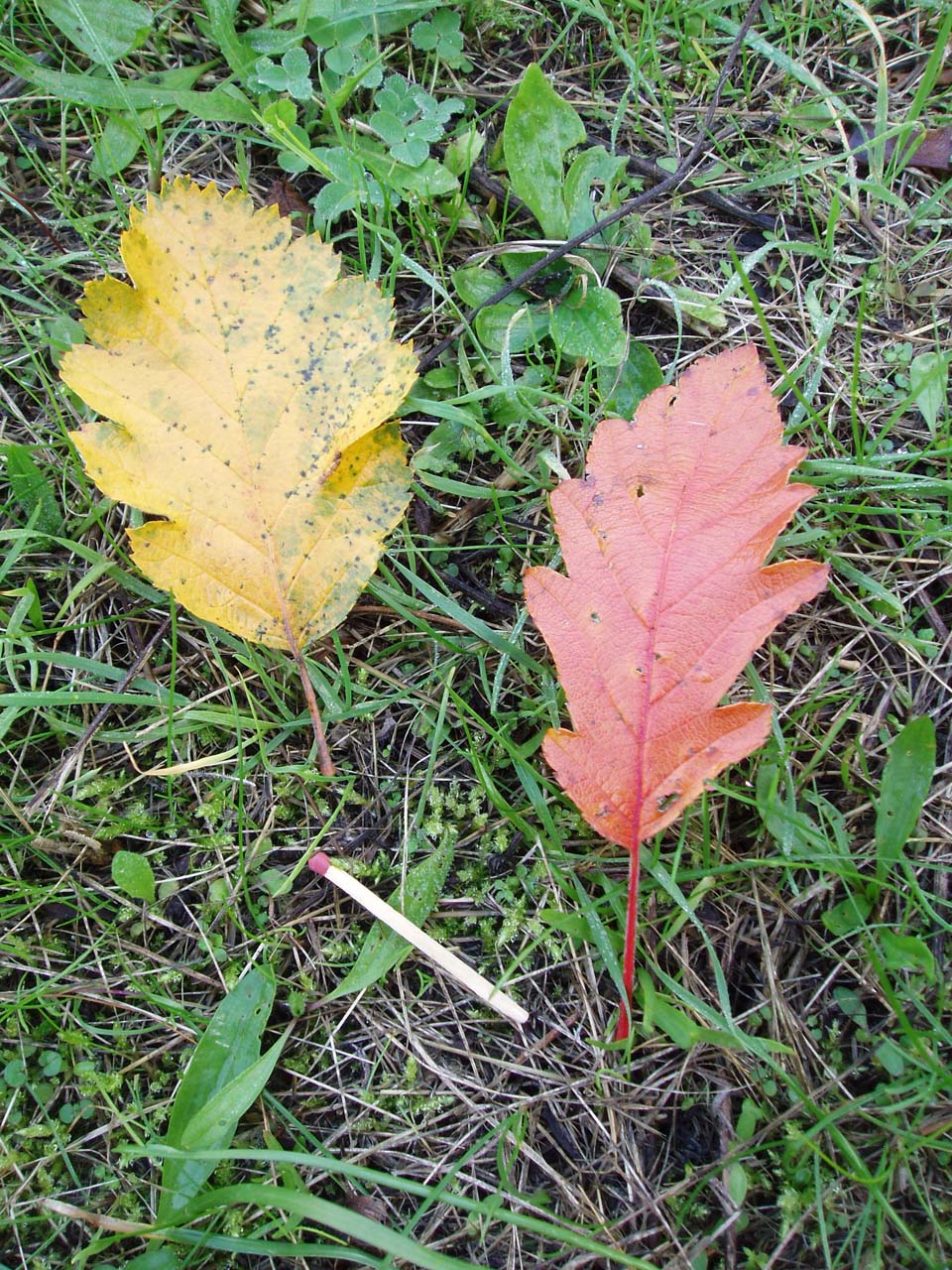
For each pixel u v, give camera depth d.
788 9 0.24
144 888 0.20
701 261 0.23
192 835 0.20
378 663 0.21
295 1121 0.19
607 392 0.22
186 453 0.19
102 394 0.19
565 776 0.18
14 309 0.23
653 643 0.18
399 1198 0.19
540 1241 0.18
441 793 0.20
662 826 0.18
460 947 0.20
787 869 0.20
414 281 0.23
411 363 0.19
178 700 0.21
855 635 0.21
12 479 0.21
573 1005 0.19
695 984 0.20
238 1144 0.19
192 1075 0.18
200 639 0.21
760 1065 0.19
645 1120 0.19
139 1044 0.19
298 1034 0.19
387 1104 0.19
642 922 0.19
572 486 0.19
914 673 0.21
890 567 0.21
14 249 0.23
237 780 0.20
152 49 0.24
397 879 0.20
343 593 0.19
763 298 0.23
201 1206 0.17
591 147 0.23
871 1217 0.18
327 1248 0.17
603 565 0.18
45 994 0.19
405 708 0.21
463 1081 0.19
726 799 0.20
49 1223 0.19
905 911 0.19
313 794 0.20
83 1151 0.19
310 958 0.20
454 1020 0.19
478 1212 0.18
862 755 0.20
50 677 0.21
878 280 0.23
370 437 0.19
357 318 0.19
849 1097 0.19
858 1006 0.19
